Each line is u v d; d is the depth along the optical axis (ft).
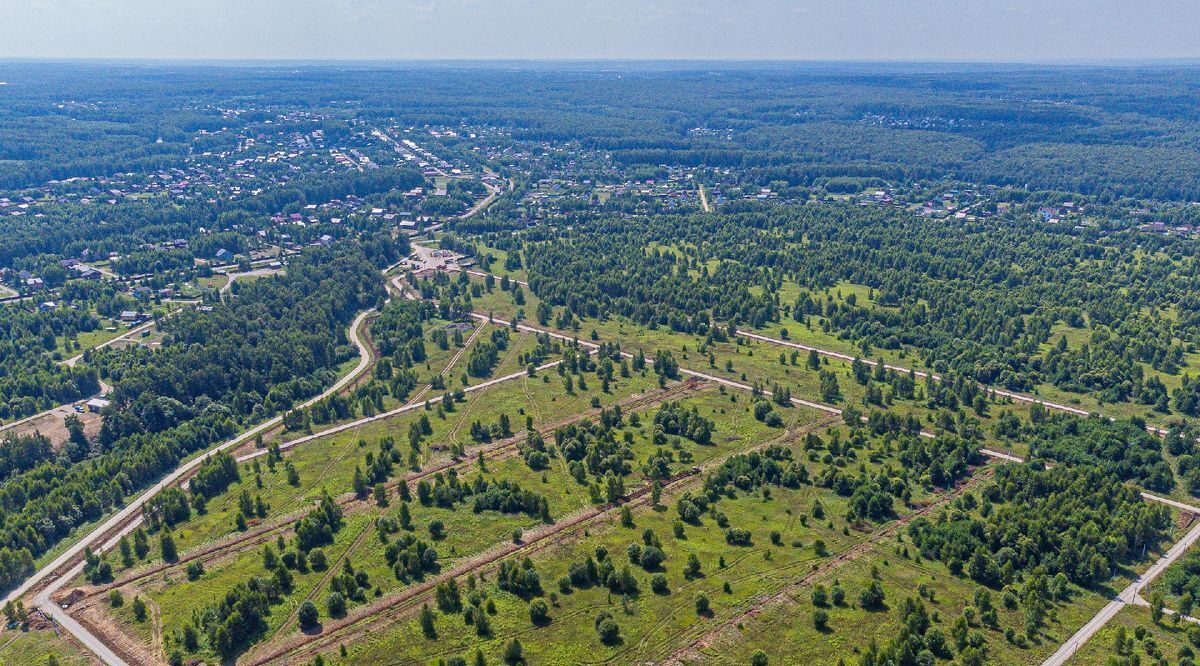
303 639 593.42
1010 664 572.51
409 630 599.98
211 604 629.92
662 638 593.01
